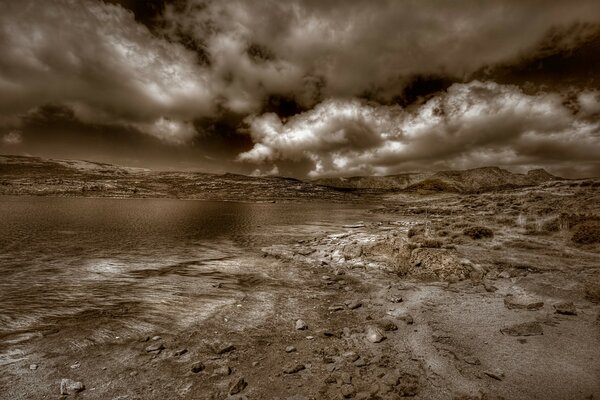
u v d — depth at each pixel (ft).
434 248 48.21
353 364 19.56
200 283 39.65
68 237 73.51
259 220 132.36
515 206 122.72
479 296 31.55
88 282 39.65
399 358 20.10
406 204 289.94
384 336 23.24
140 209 170.81
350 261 51.03
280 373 18.72
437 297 31.96
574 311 25.52
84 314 29.04
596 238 52.34
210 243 71.31
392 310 29.09
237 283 39.75
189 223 111.86
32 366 19.45
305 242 73.51
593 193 123.54
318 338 23.67
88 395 16.52
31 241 67.31
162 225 102.73
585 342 20.68
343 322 26.86
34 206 161.17
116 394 16.65
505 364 18.63
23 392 16.74
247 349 21.99
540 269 40.06
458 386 16.80
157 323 26.86
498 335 22.48
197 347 22.29
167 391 16.94
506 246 54.80
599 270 37.88
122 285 38.55
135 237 76.84
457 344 21.50
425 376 17.88
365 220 139.54
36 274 43.01
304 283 39.65
